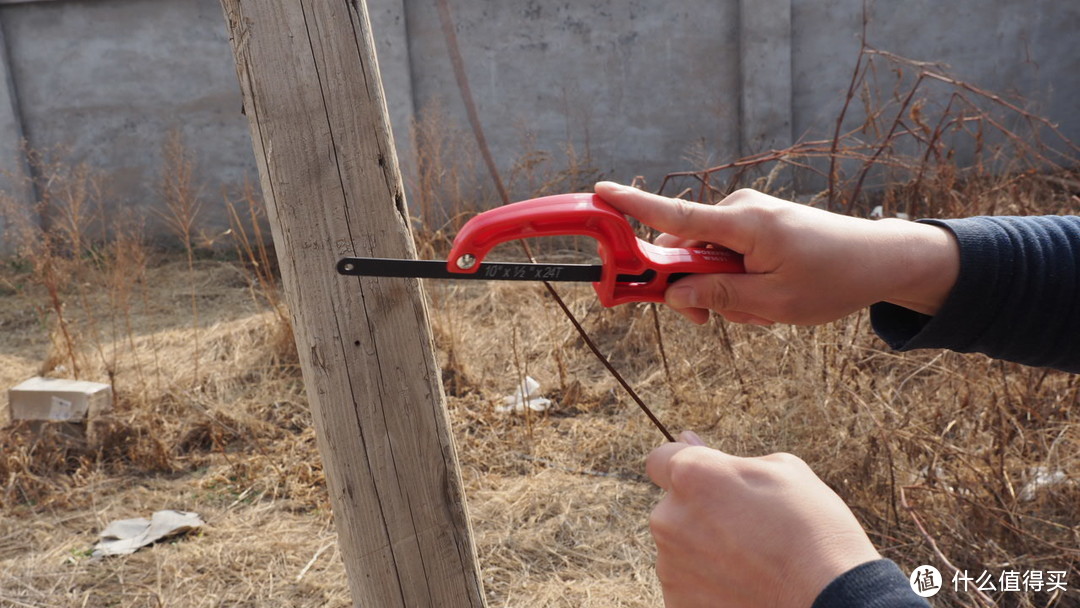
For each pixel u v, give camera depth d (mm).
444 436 1456
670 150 7176
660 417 3752
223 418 4137
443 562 1478
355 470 1387
